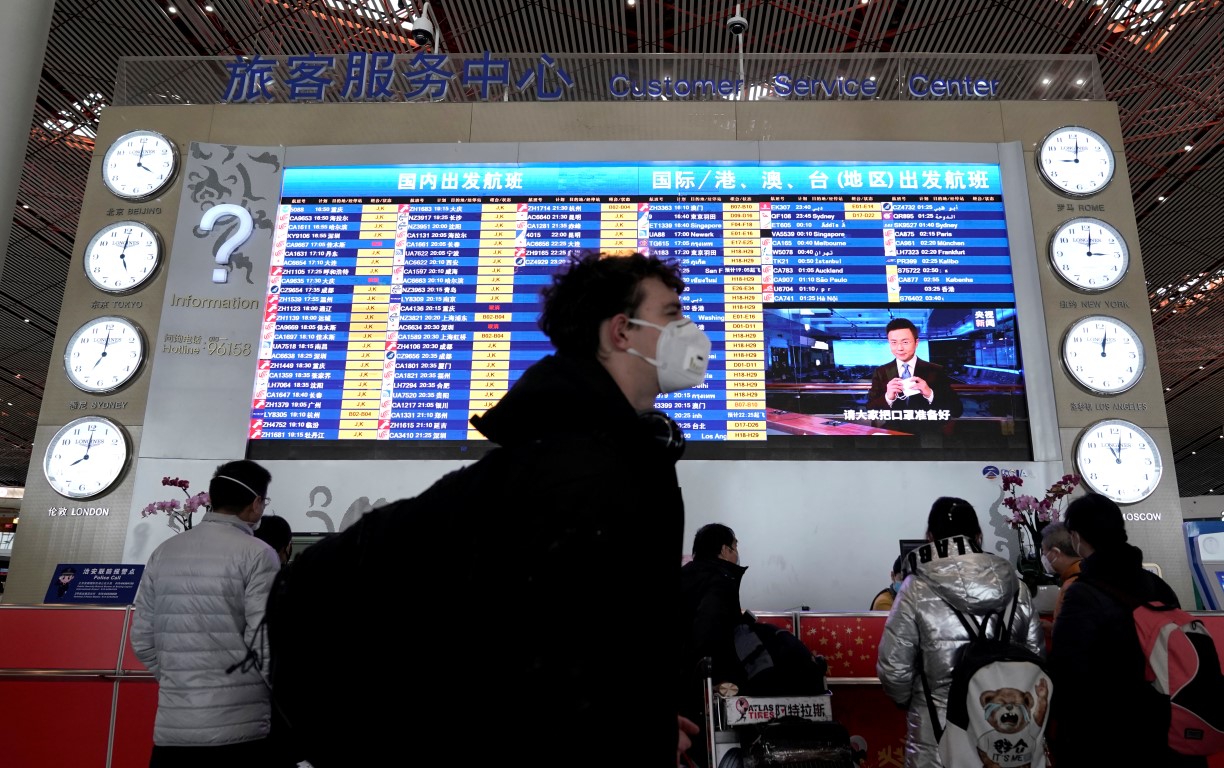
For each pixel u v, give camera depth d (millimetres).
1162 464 4629
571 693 689
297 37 7645
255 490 2537
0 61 3879
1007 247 5031
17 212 9961
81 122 8445
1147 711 2113
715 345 4910
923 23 7410
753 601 4547
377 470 4762
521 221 5125
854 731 3168
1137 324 4863
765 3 7227
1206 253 10711
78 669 3225
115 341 4898
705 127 5285
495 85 5469
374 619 784
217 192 5121
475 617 738
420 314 4996
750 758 2367
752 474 4723
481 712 721
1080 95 5367
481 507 771
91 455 4730
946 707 2133
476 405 4859
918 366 4859
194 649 2309
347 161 5199
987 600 2160
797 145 5176
